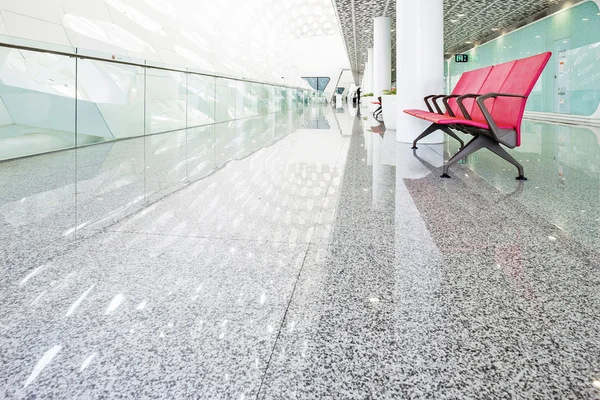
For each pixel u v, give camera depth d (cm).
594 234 185
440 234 190
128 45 1059
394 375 92
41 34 859
